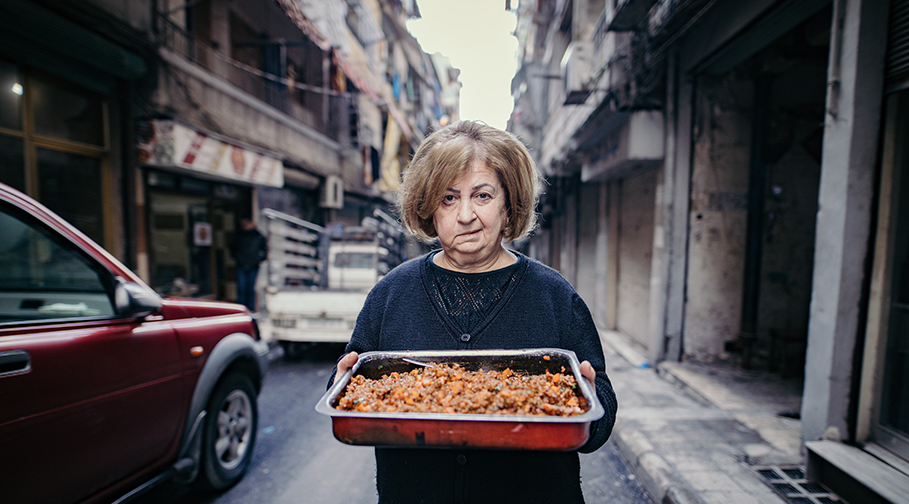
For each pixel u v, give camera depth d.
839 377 2.66
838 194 2.63
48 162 4.92
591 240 9.89
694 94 4.99
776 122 4.88
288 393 4.84
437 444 0.87
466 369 1.15
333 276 7.19
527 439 0.84
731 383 4.52
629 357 6.02
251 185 9.04
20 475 1.52
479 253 1.18
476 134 1.18
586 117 7.13
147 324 2.20
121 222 5.80
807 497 2.50
